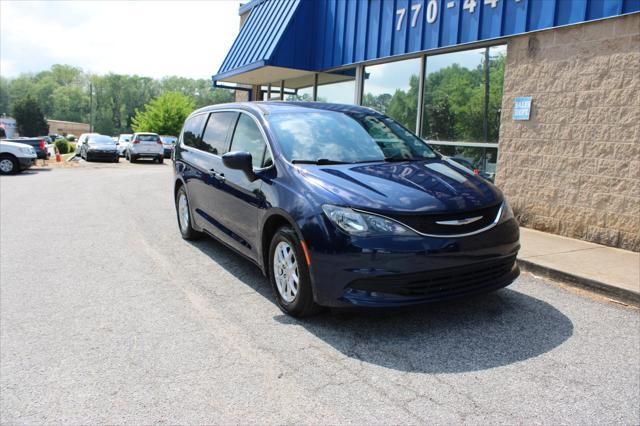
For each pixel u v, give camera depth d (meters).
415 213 3.62
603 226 6.52
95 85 143.12
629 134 6.20
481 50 8.20
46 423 2.70
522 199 7.53
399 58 9.77
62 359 3.44
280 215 4.14
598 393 2.98
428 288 3.64
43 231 7.64
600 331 3.87
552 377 3.16
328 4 11.51
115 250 6.45
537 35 7.15
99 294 4.76
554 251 6.05
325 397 2.93
